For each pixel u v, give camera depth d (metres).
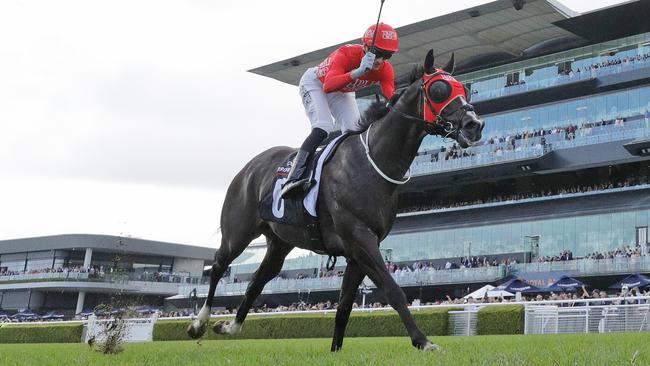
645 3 37.97
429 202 49.56
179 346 10.76
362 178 6.03
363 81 6.82
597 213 37.44
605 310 16.69
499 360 4.43
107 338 7.68
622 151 38.31
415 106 5.92
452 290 40.03
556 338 9.52
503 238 41.00
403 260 45.66
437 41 45.91
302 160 6.70
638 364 4.09
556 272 36.25
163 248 68.75
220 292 47.69
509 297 29.55
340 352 6.36
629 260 33.97
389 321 21.78
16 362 5.87
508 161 42.12
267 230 7.48
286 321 24.69
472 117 5.62
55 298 66.50
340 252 6.45
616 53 40.19
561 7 40.81
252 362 5.06
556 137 41.16
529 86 43.06
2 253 71.06
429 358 4.71
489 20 42.47
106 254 69.19
